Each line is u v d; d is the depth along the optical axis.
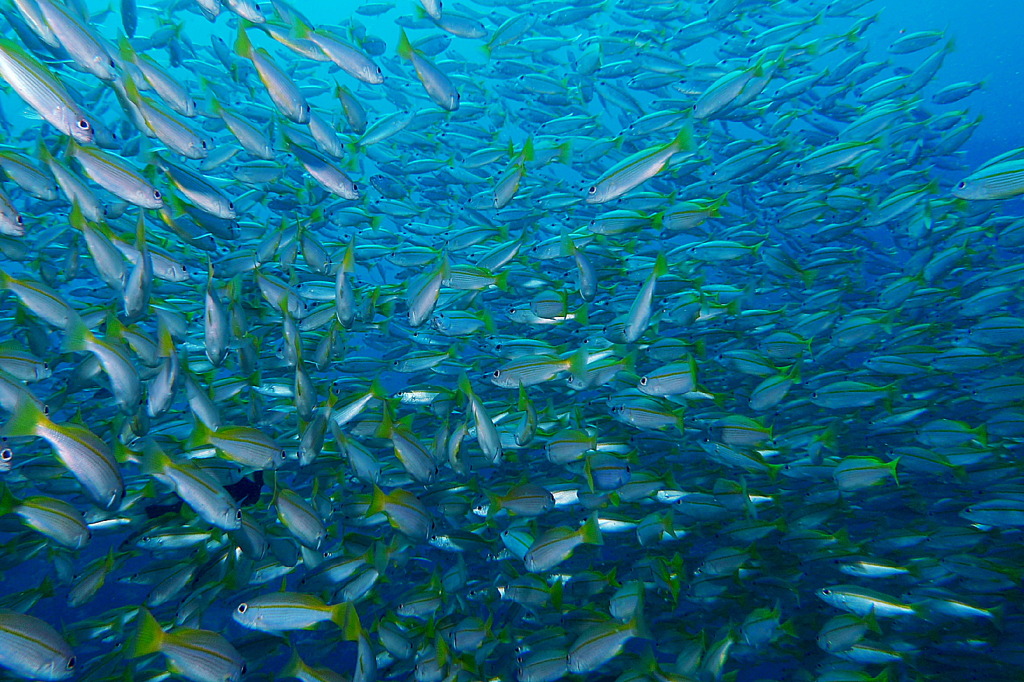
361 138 2.27
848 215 2.31
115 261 1.29
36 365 1.27
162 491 1.47
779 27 2.74
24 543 1.41
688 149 1.61
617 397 1.58
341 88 1.80
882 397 1.77
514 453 1.79
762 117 2.76
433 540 1.54
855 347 2.05
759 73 1.97
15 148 1.68
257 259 1.83
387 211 2.48
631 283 2.24
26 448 1.69
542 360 1.60
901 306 2.08
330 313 1.88
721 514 1.59
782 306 2.23
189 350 1.86
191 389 1.32
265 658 1.38
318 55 1.63
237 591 1.49
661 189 2.75
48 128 2.27
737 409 2.14
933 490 1.78
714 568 1.53
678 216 1.92
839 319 2.10
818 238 2.34
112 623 1.37
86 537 1.08
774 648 1.63
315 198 2.31
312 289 2.00
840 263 2.38
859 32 2.77
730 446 1.66
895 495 1.71
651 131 2.24
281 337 1.94
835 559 1.54
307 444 1.40
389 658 1.43
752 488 1.74
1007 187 1.49
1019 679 1.46
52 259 1.92
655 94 3.18
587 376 1.61
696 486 1.59
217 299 1.34
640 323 1.55
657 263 1.54
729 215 2.93
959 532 1.52
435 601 1.45
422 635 1.40
